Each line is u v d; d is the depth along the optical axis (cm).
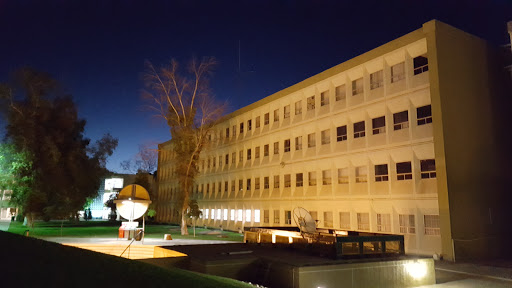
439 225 2233
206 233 4012
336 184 3111
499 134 2495
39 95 3747
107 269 675
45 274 559
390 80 2694
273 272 1147
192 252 1379
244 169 4500
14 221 5922
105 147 4525
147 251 2173
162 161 7244
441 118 2241
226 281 912
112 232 3656
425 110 2425
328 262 1134
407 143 2497
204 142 4041
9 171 3559
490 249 2247
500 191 2403
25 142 3562
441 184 2200
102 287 562
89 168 4353
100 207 8512
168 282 688
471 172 2294
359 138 2911
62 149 3969
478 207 2270
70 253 743
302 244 1402
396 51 2644
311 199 3372
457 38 2441
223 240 3067
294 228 1784
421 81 2444
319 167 3297
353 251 1246
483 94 2478
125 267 727
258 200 4166
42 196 3672
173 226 5694
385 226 2628
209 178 5350
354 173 2952
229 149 4881
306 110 3531
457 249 2112
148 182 6869
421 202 2364
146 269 756
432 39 2347
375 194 2714
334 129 3183
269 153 4053
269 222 3934
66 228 4416
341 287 1105
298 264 1095
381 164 2723
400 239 1353
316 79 3416
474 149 2341
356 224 2877
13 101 3606
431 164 2356
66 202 4000
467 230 2188
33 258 632
